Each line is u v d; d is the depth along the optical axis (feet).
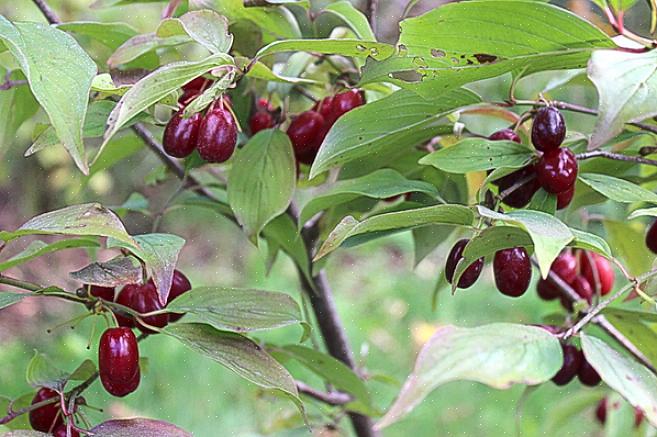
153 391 4.82
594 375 2.17
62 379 2.06
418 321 5.65
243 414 4.63
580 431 3.86
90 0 4.87
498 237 1.95
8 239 1.92
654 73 1.80
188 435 1.94
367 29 2.23
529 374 1.75
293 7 2.45
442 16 1.92
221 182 2.58
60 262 6.15
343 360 2.63
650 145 2.38
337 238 1.91
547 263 1.81
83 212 1.88
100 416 4.24
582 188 2.29
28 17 4.82
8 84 2.33
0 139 2.45
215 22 2.03
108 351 1.97
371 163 2.27
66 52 1.86
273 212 2.19
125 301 2.06
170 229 6.36
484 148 2.05
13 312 5.69
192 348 1.97
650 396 1.80
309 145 2.24
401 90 2.03
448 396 4.76
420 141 2.24
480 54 1.97
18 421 2.17
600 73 1.80
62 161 5.70
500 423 4.52
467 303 5.73
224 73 2.04
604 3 2.05
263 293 2.02
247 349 1.99
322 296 2.60
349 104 2.23
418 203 2.18
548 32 1.93
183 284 2.10
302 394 2.72
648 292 2.00
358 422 2.72
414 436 4.55
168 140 2.08
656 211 1.92
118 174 4.97
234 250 6.30
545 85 2.50
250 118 2.35
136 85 1.88
